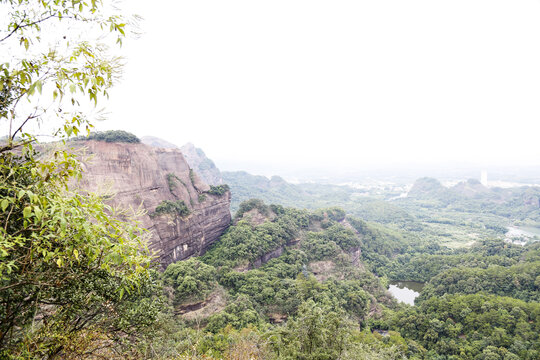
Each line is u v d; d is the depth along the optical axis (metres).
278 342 19.31
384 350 28.73
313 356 18.00
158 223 47.81
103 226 5.12
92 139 43.19
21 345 5.96
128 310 8.06
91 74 5.00
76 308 6.78
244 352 21.73
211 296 41.41
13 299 5.84
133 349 8.86
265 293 47.69
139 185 47.31
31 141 5.07
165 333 15.41
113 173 43.03
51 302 6.57
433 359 40.31
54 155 4.99
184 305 38.41
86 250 4.97
